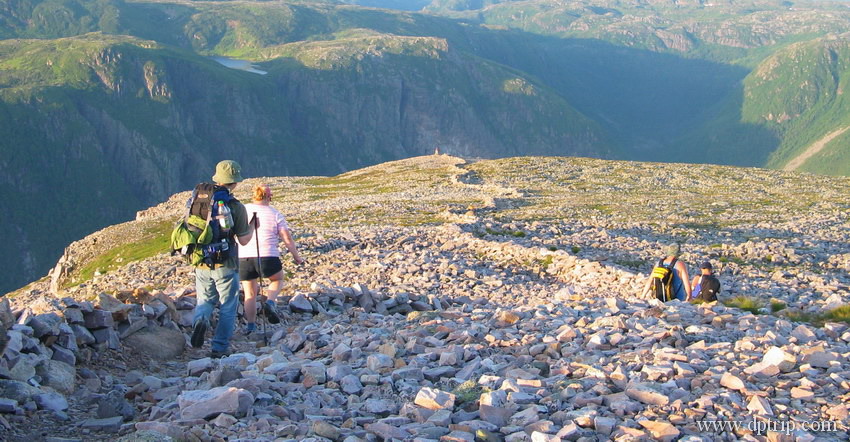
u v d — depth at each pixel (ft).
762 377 32.86
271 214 53.11
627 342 40.86
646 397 29.35
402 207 236.43
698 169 347.56
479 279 102.12
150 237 292.40
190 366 40.19
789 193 266.98
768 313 66.33
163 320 48.34
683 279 65.21
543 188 292.61
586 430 26.32
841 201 233.96
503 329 46.26
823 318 62.18
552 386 32.30
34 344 36.29
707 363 35.47
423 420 28.89
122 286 127.03
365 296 64.34
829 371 33.35
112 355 42.39
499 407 29.25
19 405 30.99
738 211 209.36
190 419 29.19
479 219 177.88
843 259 126.41
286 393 33.68
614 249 138.62
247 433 27.71
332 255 126.21
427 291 92.07
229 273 43.98
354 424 28.86
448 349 40.42
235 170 43.68
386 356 38.22
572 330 42.24
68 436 29.22
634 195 264.11
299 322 56.70
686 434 26.21
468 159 474.49
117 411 31.99
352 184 382.42
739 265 123.13
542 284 104.63
